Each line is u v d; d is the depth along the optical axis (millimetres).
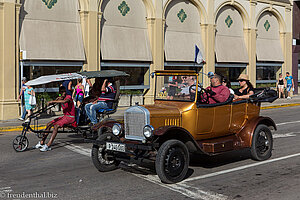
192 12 19609
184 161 5957
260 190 5473
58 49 14797
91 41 15828
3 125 12273
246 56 22172
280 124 12562
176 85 6855
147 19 17812
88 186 5758
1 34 13492
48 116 14359
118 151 6113
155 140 5859
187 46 19266
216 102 6973
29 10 14258
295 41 25672
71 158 7797
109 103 9547
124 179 6141
